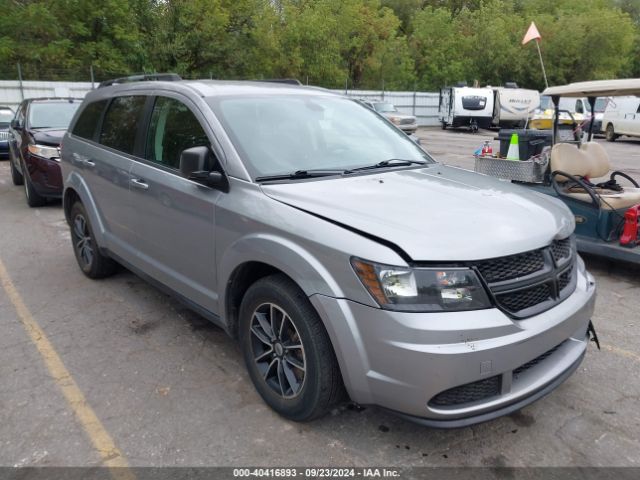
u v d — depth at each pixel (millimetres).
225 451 2889
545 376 2811
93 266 5332
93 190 4965
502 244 2658
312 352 2811
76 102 10312
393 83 41500
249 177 3271
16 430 3070
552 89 6207
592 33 38750
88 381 3586
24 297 5043
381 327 2521
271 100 3943
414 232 2643
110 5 26828
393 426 3092
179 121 3877
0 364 3814
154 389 3486
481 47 41031
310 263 2740
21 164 9320
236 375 3656
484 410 2590
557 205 3393
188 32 29391
